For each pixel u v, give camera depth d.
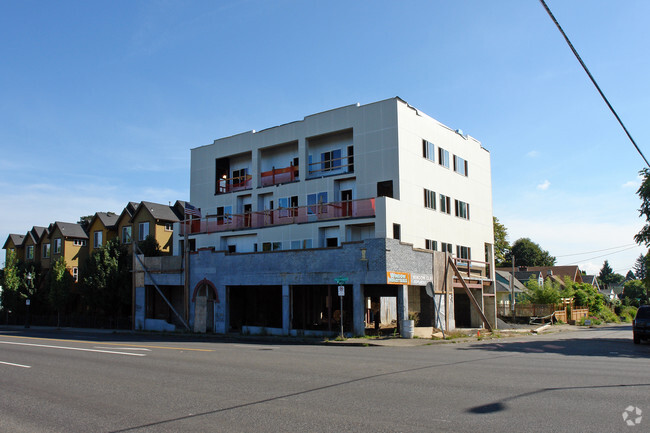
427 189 36.09
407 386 10.52
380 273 26.16
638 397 9.20
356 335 26.50
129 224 48.44
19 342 23.59
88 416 8.17
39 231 59.03
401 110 34.19
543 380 11.28
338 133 37.25
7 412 8.54
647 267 33.94
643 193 27.59
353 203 32.91
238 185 42.50
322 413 8.07
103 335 33.03
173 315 38.38
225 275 31.95
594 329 41.50
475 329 33.50
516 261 100.25
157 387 10.69
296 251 29.09
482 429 7.02
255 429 7.19
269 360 15.66
